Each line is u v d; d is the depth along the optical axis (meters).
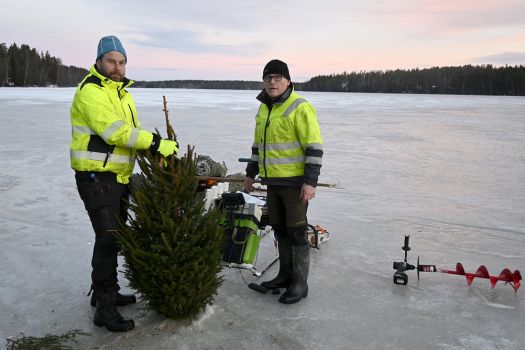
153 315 3.16
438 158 11.25
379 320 3.23
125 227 2.85
